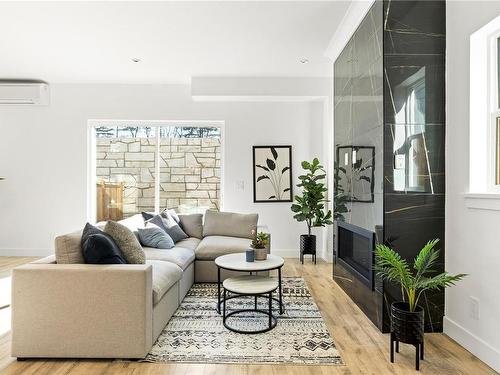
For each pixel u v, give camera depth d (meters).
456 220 2.50
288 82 5.00
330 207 5.04
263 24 3.34
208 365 2.12
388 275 2.33
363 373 2.05
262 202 5.40
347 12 3.10
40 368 2.08
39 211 5.31
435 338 2.54
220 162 5.52
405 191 2.60
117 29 3.44
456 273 2.50
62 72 4.78
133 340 2.16
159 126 5.48
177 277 2.95
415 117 2.61
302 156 5.40
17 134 5.29
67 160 5.32
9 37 3.62
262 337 2.51
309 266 4.74
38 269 2.17
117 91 5.31
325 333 2.58
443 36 2.62
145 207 5.46
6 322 2.78
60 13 3.12
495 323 2.12
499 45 2.32
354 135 3.29
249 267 2.82
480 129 2.37
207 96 5.02
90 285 2.16
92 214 5.44
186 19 3.24
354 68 3.28
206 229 4.69
